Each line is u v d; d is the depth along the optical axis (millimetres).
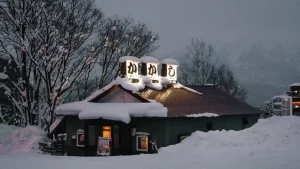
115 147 21188
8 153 23188
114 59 31375
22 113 28406
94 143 21609
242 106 26000
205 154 15602
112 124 20625
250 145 17625
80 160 15414
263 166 11734
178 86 25000
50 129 25188
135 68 22516
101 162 14391
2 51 27438
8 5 26172
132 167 12742
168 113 20078
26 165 13789
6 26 26656
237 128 24391
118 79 21875
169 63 24594
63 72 27578
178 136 20500
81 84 32438
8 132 27625
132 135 20609
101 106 21469
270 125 19766
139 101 21375
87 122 21281
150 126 20312
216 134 19266
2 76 27547
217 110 23109
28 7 26203
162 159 14766
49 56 26906
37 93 28734
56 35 26938
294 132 18453
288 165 11641
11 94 29297
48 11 26969
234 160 13242
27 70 28812
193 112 21359
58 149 23828
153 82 23688
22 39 26156
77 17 28188
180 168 12141
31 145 25328
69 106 22781
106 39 29031
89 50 29531
